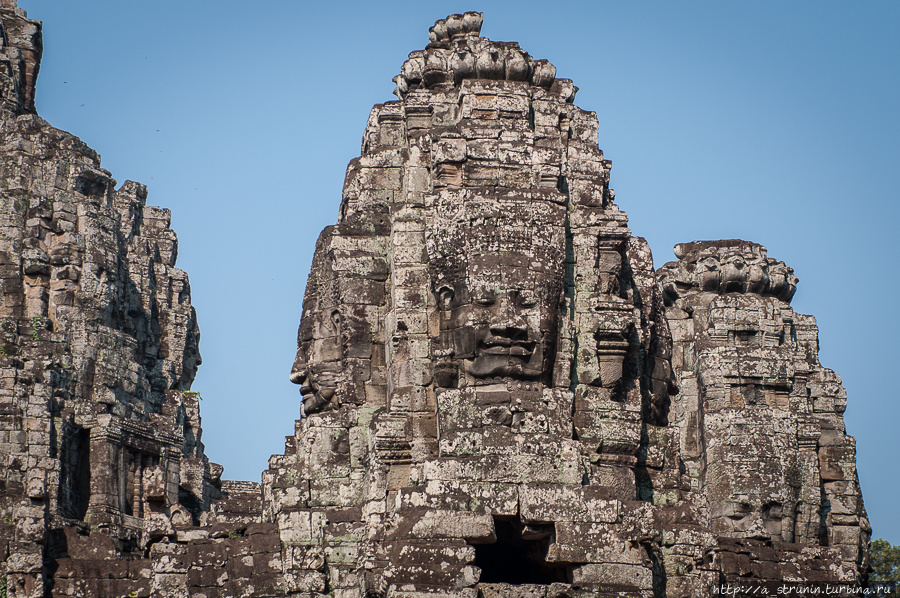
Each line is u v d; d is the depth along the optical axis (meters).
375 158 44.94
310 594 41.81
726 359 54.06
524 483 39.75
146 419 56.28
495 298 40.84
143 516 53.66
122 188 59.84
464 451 39.91
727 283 55.91
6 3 59.53
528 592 39.16
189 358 60.41
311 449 43.75
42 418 52.16
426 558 38.78
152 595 43.38
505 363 40.59
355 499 43.22
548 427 40.34
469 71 44.22
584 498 39.91
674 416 53.38
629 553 39.88
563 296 41.91
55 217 56.25
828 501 56.47
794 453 53.50
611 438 41.97
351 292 44.16
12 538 46.75
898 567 65.06
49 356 54.03
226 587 43.09
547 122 43.84
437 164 42.38
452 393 40.53
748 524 52.28
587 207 43.91
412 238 42.53
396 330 41.94
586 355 42.47
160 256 60.09
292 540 42.75
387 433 41.38
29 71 59.09
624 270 44.16
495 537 39.38
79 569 46.19
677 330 55.59
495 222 41.22
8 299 54.88
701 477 53.50
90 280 55.78
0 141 56.72
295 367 45.66
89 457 53.19
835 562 49.47
